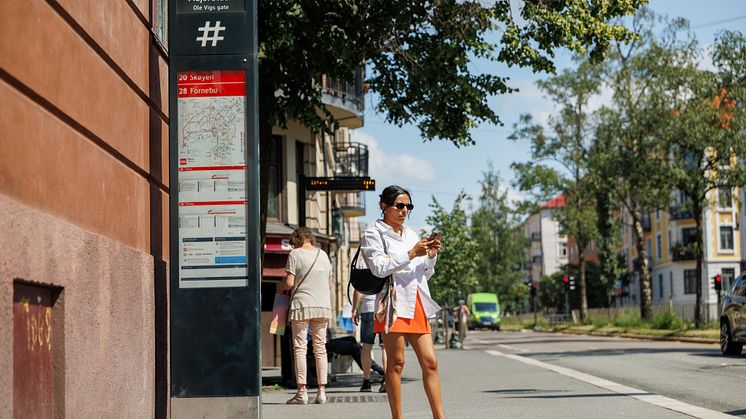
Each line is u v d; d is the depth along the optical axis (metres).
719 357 21.39
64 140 5.96
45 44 5.62
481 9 15.95
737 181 41.75
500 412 10.16
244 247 7.81
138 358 7.51
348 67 15.52
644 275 51.19
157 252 8.66
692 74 42.19
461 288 44.09
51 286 5.47
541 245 134.38
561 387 13.50
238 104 7.86
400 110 16.89
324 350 11.88
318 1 14.29
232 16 7.89
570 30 16.17
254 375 7.73
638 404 10.78
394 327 7.51
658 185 44.19
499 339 49.81
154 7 8.64
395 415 7.61
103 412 6.48
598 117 47.41
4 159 4.91
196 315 7.79
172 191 7.85
